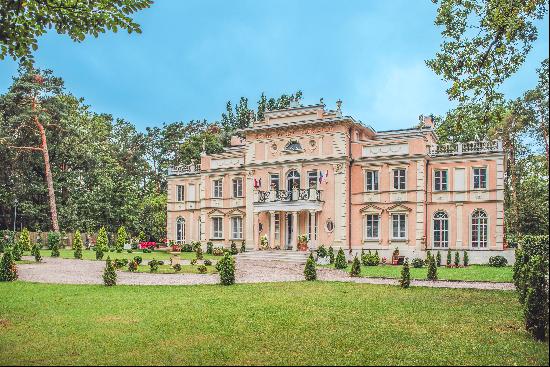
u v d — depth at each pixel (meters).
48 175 49.28
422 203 37.62
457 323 13.48
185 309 15.87
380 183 39.22
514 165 45.25
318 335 12.15
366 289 20.58
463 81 18.22
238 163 46.25
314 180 40.75
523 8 16.52
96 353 10.61
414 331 12.53
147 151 76.94
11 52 11.53
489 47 17.58
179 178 51.03
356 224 39.91
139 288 21.14
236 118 72.12
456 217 37.34
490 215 36.31
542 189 40.91
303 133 41.31
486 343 11.27
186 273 27.56
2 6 10.69
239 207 45.53
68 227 54.22
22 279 24.20
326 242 39.66
